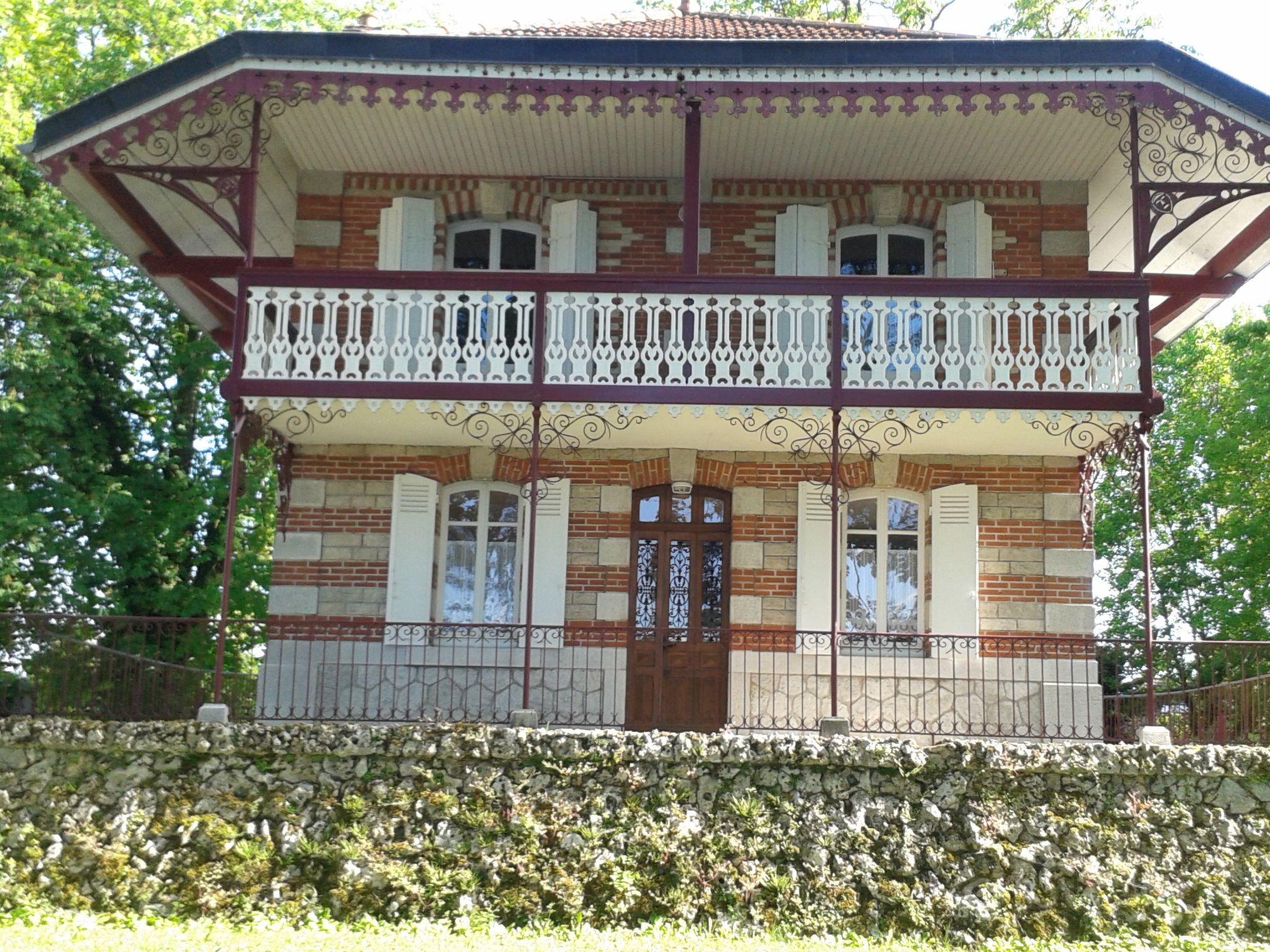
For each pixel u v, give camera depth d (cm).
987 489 1528
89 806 1128
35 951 954
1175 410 3020
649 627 1430
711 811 1139
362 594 1513
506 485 1562
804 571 1507
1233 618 2609
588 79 1291
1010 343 1524
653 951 1004
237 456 1311
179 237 1595
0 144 1950
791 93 1283
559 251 1560
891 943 1065
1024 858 1120
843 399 1316
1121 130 1443
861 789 1152
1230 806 1153
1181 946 1070
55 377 2041
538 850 1112
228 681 1519
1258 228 1444
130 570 2219
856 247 1614
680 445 1528
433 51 1283
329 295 1344
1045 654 1473
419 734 1156
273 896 1089
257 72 1283
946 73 1276
